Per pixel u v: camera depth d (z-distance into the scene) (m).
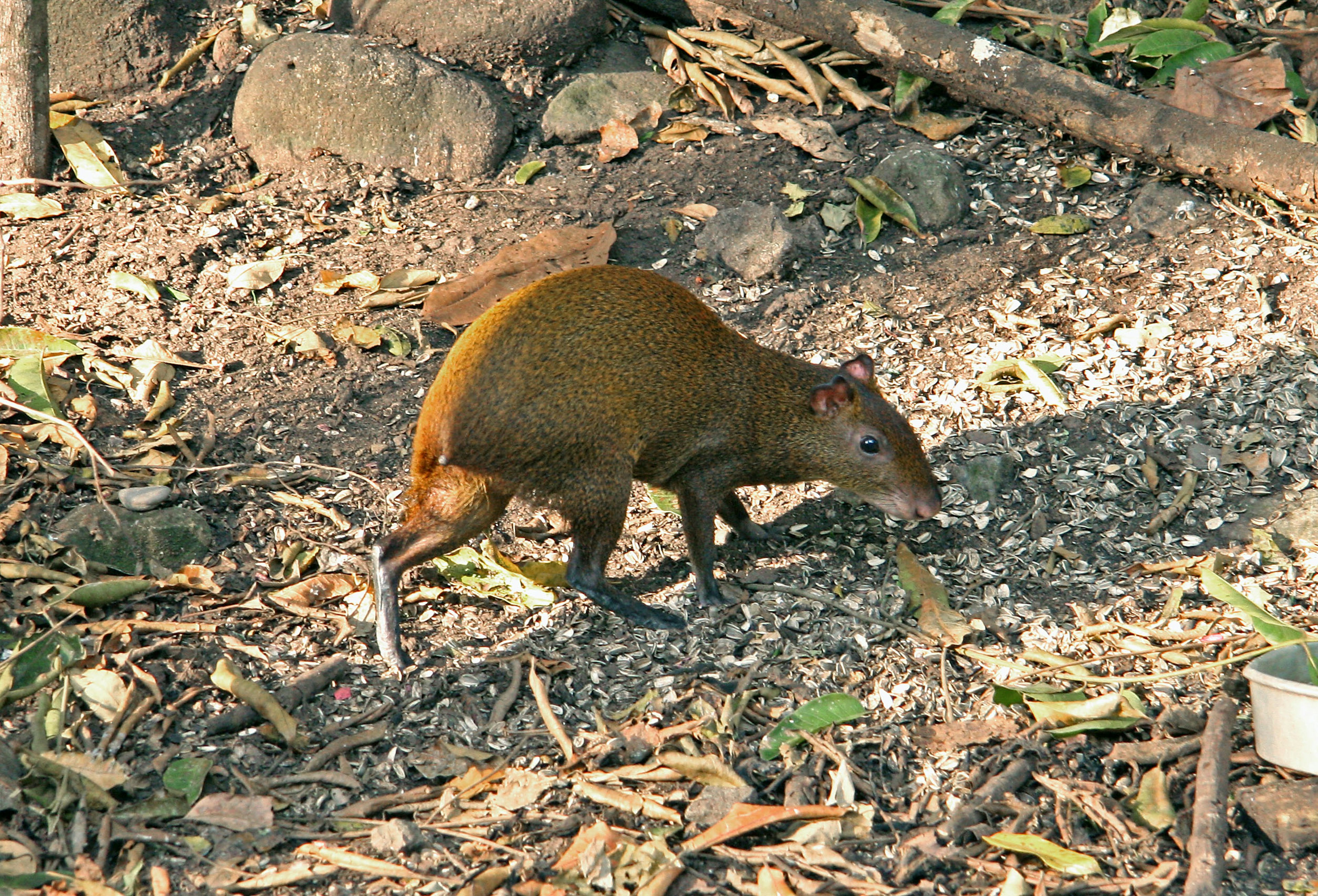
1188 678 6.95
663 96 11.95
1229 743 6.15
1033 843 5.68
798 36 12.19
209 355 9.40
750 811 5.85
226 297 9.92
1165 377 9.30
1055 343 9.64
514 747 6.43
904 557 8.06
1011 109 11.23
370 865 5.51
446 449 6.62
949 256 10.48
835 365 9.44
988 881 5.57
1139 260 10.30
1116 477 8.64
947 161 10.92
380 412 9.05
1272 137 10.25
